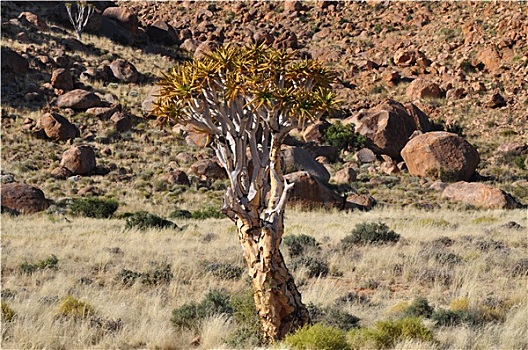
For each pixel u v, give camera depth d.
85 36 117.19
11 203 60.28
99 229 43.12
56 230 43.47
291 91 15.34
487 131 98.88
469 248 30.30
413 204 66.88
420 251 29.16
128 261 29.30
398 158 89.00
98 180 73.25
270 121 15.22
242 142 15.10
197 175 76.06
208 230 43.22
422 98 106.88
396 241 33.25
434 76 114.75
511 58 113.25
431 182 77.50
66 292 23.03
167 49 125.12
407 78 114.00
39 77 96.88
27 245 34.53
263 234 14.59
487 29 122.31
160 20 141.50
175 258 29.41
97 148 81.50
